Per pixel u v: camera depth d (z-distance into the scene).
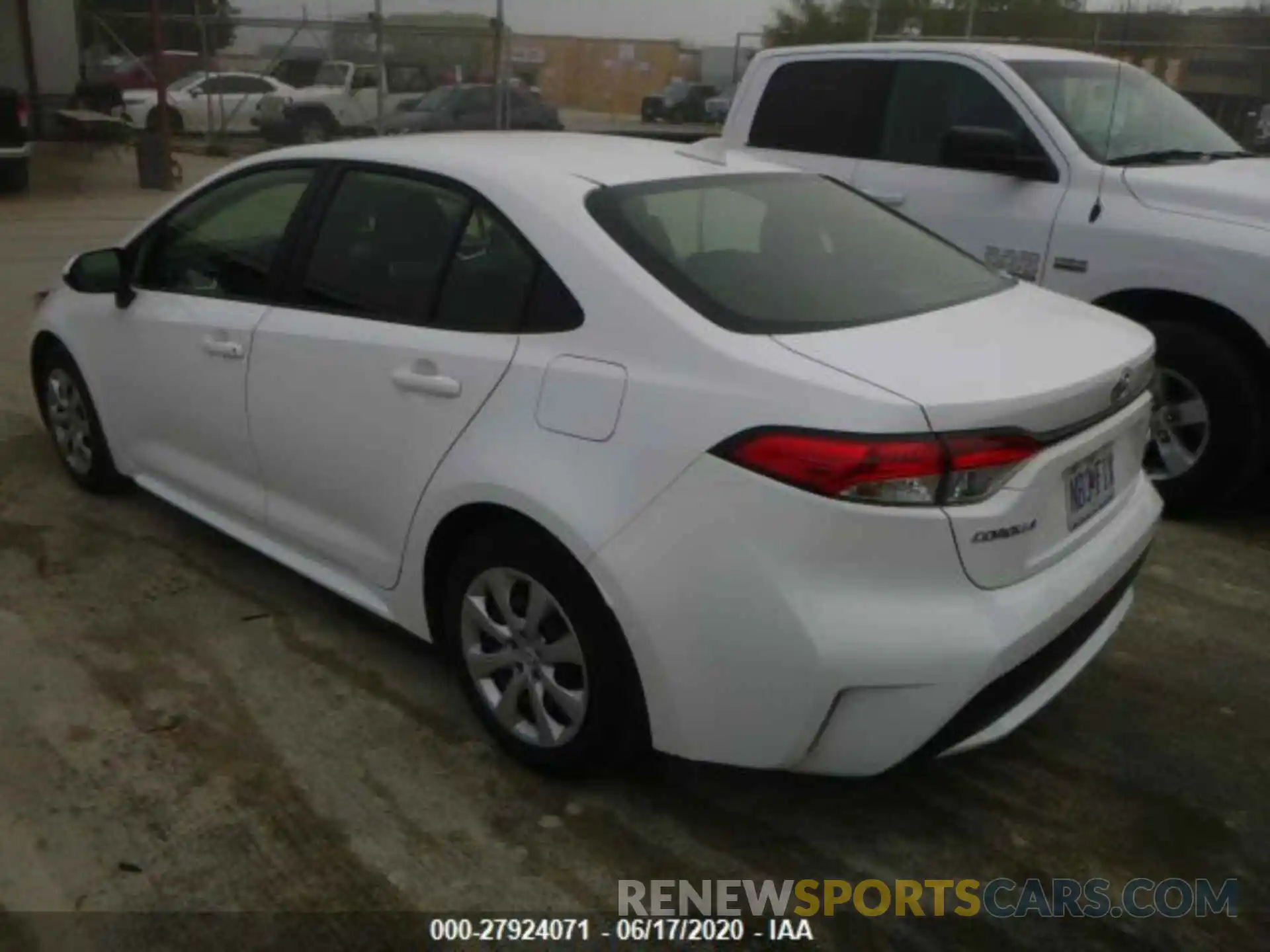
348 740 3.15
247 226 3.75
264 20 19.23
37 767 2.99
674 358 2.60
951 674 2.40
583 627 2.73
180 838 2.75
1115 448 2.90
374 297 3.27
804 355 2.52
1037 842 2.83
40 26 19.02
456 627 3.12
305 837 2.77
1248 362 4.62
